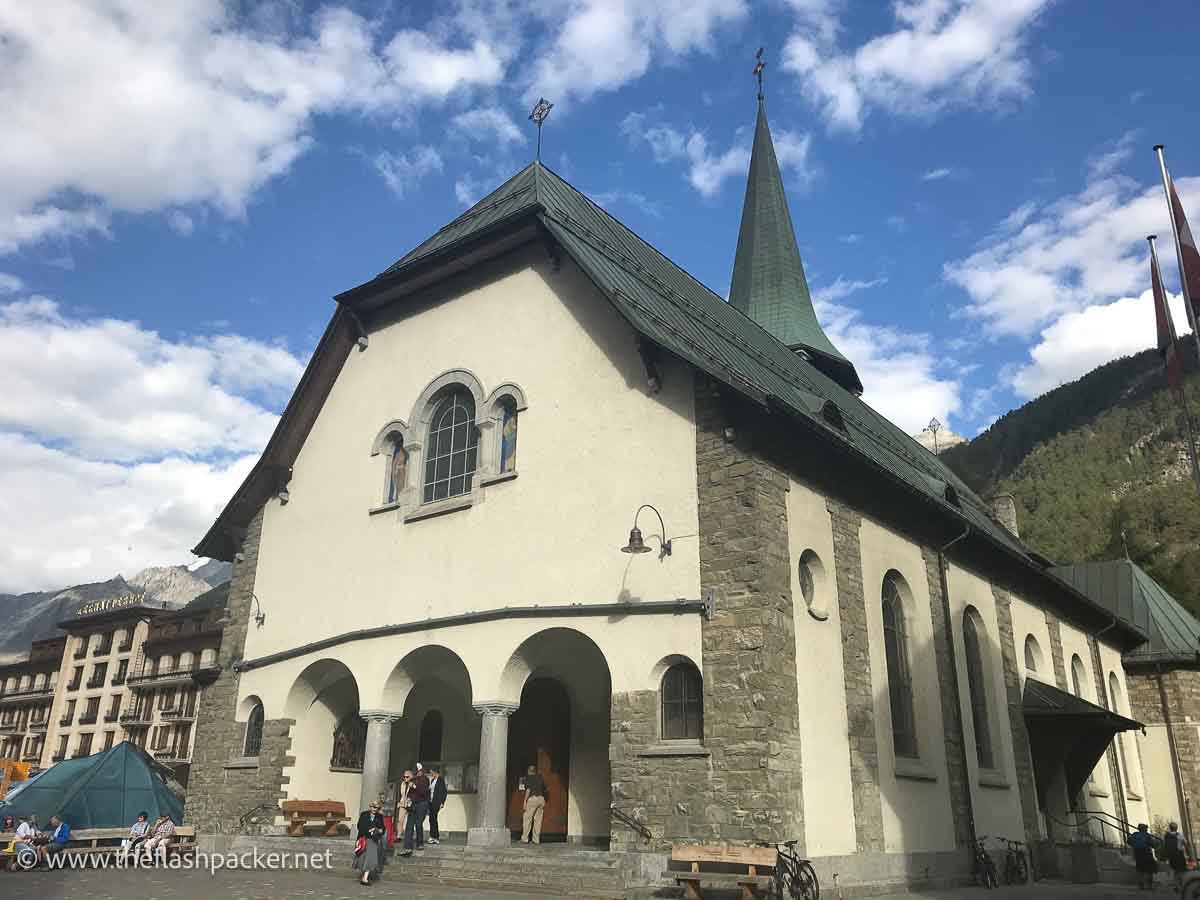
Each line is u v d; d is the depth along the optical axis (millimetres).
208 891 13734
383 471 20531
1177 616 35844
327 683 20562
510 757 20438
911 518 20328
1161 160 16938
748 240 37281
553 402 17875
